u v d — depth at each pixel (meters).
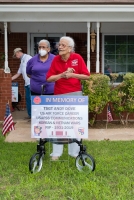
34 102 4.73
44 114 4.74
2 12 8.83
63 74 4.71
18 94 10.72
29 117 9.41
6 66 8.98
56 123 4.75
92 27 10.60
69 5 8.70
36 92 6.26
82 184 4.33
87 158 5.16
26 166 4.98
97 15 8.98
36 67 6.12
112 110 8.84
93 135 7.29
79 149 5.26
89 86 7.90
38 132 4.77
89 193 4.07
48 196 4.01
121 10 8.76
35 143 6.50
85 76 4.82
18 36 10.98
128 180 4.46
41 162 4.84
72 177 4.62
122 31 10.85
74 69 4.87
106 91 8.00
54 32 10.96
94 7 8.73
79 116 4.72
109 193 4.05
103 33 10.90
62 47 4.71
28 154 5.69
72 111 4.72
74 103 4.71
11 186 4.30
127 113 8.55
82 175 4.63
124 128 8.06
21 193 4.09
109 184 4.36
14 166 5.08
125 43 10.98
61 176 4.66
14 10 8.70
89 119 8.23
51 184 4.32
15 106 10.77
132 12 8.90
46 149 5.99
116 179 4.54
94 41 9.63
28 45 11.02
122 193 4.03
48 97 4.71
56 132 4.75
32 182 4.41
